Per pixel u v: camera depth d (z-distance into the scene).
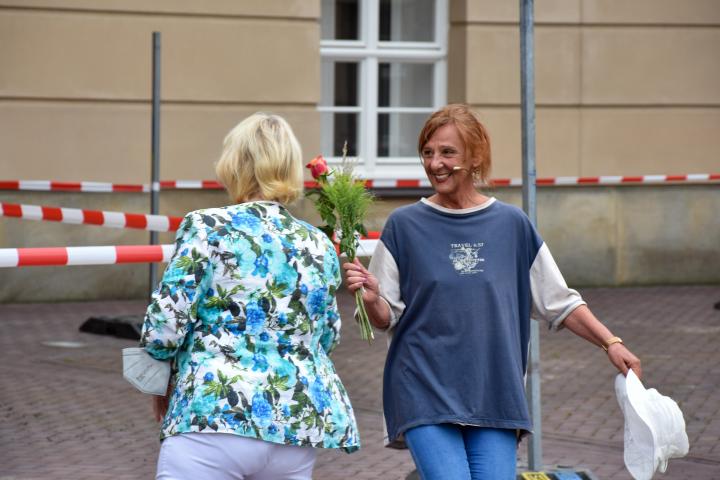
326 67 15.43
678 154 15.67
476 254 4.50
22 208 10.75
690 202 15.78
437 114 4.60
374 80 15.50
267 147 4.11
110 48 13.70
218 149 14.16
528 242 4.60
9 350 11.02
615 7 15.34
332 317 4.14
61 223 13.66
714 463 7.59
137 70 13.78
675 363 10.77
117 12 13.70
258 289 3.94
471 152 4.54
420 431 4.43
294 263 4.01
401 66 15.65
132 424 8.41
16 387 9.50
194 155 14.05
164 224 10.93
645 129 15.55
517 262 4.59
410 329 4.55
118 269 14.08
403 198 14.85
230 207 4.06
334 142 15.48
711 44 15.67
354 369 10.51
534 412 6.82
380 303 4.52
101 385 9.62
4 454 7.54
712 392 9.64
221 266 3.93
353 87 15.53
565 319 4.65
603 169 15.47
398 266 4.58
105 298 14.05
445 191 4.54
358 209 4.55
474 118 4.59
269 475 3.94
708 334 12.24
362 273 4.49
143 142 13.85
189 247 3.92
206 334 3.92
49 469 7.20
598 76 15.37
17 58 13.39
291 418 3.89
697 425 8.59
